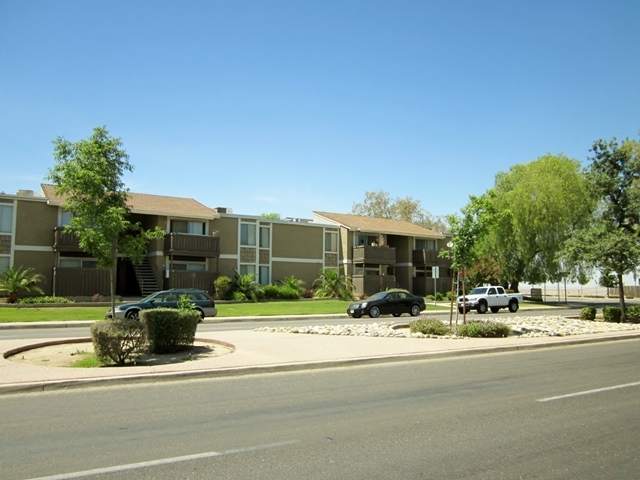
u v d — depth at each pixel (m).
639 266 26.17
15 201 34.38
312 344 15.35
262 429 7.17
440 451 6.31
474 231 19.77
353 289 46.00
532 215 44.69
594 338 18.48
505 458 6.09
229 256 42.31
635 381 10.83
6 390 9.29
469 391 9.75
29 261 34.56
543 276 45.78
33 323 23.97
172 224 39.84
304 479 5.39
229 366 11.59
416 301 32.38
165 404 8.61
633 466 5.87
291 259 45.62
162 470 5.60
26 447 6.35
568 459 6.08
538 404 8.75
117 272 40.22
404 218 81.38
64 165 16.36
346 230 48.59
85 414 7.94
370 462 5.91
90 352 14.08
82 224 16.66
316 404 8.66
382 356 13.39
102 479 5.34
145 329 12.74
